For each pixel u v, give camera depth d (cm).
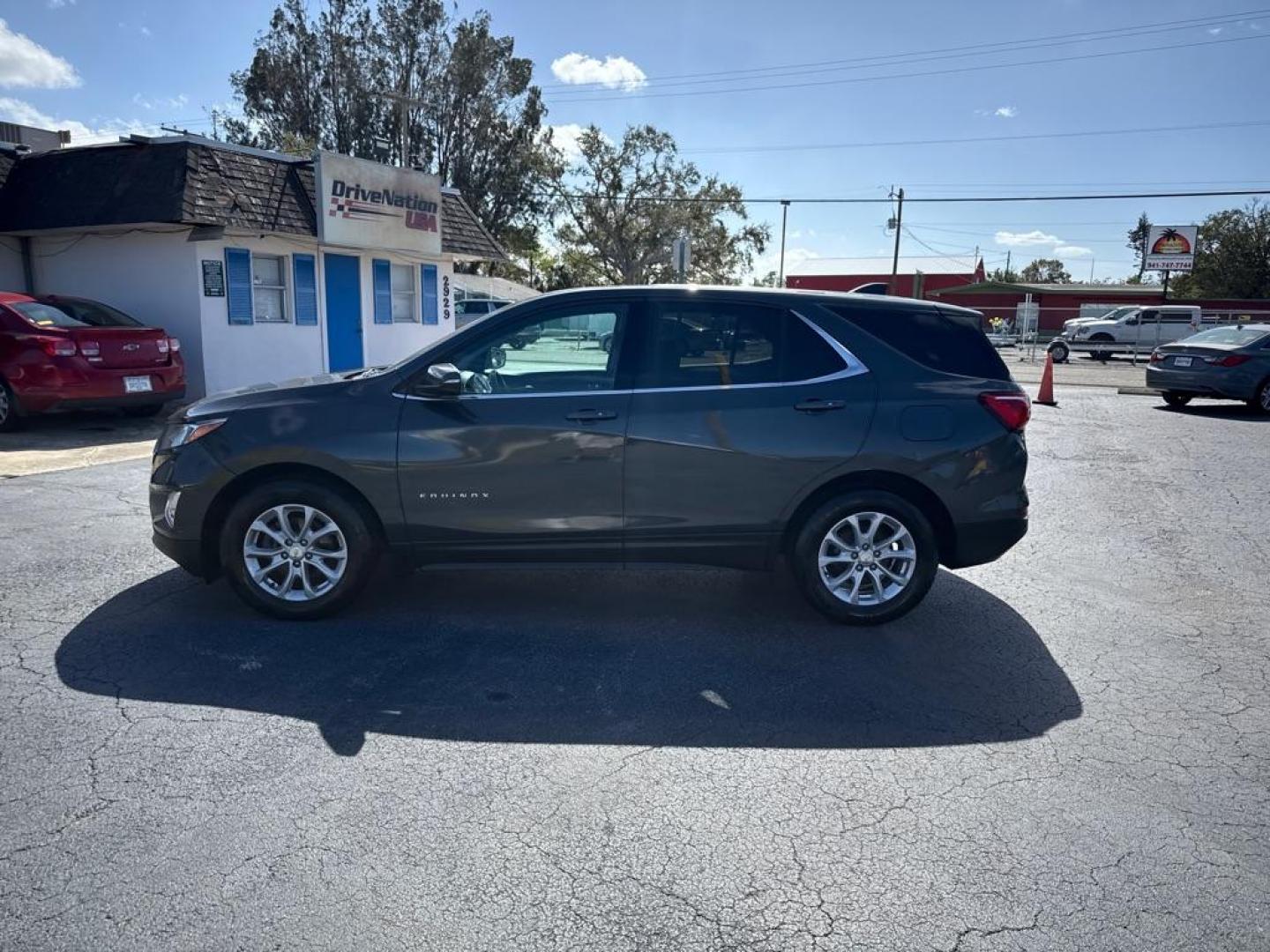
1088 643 502
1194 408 1625
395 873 289
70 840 300
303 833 308
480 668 447
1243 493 893
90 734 371
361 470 487
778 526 500
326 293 1585
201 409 508
